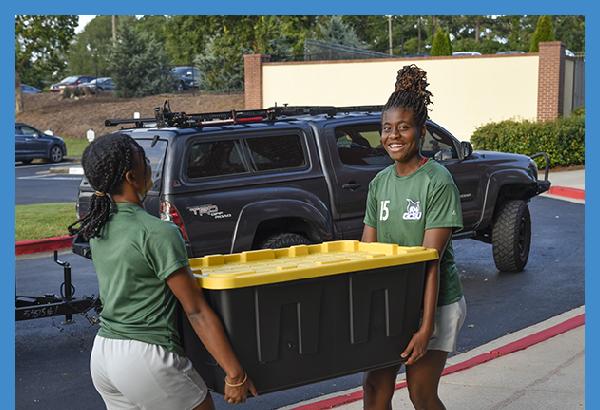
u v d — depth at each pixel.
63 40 43.03
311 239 8.33
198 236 7.56
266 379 3.31
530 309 8.49
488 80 27.34
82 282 10.16
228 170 7.88
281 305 3.31
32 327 8.12
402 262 3.62
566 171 22.91
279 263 3.69
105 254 3.29
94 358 3.35
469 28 85.12
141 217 3.27
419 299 3.73
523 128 23.45
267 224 8.09
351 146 8.77
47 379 6.62
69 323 8.23
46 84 67.81
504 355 6.53
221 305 3.21
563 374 6.00
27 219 14.80
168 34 52.47
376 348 3.61
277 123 8.35
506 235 10.17
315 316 3.40
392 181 3.99
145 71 43.06
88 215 3.29
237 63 43.00
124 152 3.30
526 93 26.98
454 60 27.67
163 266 3.20
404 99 3.88
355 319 3.51
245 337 3.24
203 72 43.16
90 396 6.25
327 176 8.46
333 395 5.97
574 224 14.07
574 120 23.80
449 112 27.89
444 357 3.98
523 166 10.48
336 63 29.48
